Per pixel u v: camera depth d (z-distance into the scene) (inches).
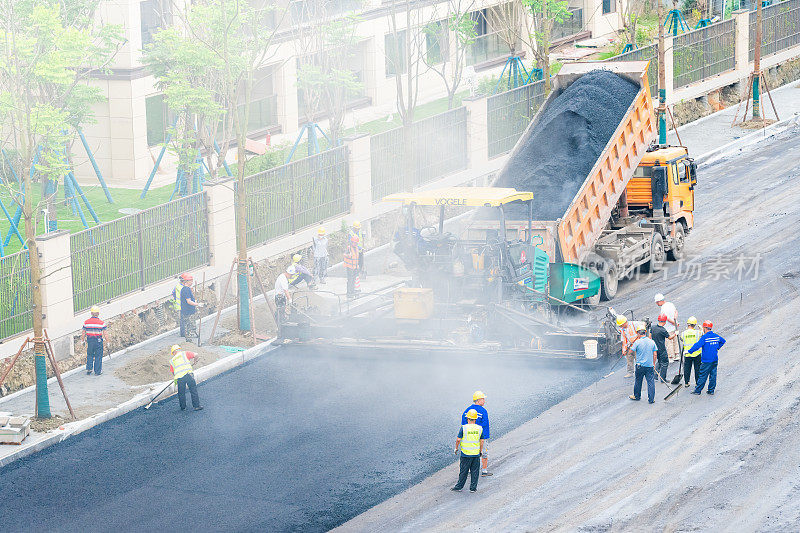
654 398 1122.0
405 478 978.1
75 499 964.6
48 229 1505.9
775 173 1923.0
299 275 1457.9
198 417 1127.6
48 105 1382.9
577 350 1220.5
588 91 1486.2
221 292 1467.8
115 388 1201.4
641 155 1505.9
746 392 1123.9
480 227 1314.0
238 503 946.1
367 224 1683.1
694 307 1369.3
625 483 951.0
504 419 1091.3
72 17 1556.3
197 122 1686.8
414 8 2283.5
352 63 2389.3
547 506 918.4
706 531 868.6
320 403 1147.9
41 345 1110.4
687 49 2299.5
